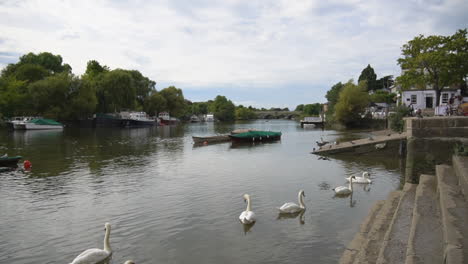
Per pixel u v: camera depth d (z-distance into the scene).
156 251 10.99
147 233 12.49
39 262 10.54
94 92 83.75
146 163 28.48
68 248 11.48
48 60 96.31
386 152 29.53
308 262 10.00
